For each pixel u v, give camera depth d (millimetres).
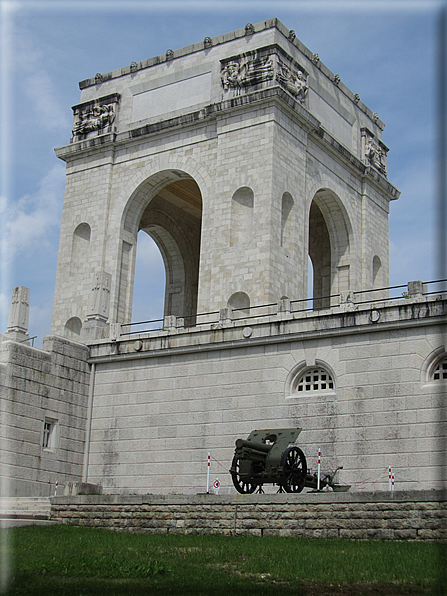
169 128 48562
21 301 38938
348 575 18438
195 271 57938
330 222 51750
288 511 24469
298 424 32750
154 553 21453
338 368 32312
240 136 45719
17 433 34812
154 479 35844
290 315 34125
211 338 35750
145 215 54938
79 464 37625
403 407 30547
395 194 55719
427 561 19250
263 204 43938
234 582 18219
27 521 27328
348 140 53062
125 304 48812
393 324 31219
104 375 38625
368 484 30578
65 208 51469
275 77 45625
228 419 34562
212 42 48875
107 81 52750
